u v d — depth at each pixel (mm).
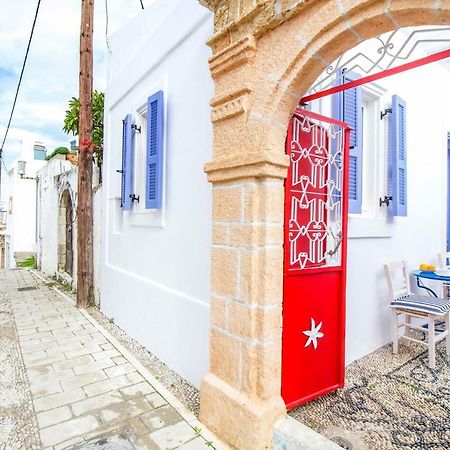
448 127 5203
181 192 3322
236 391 2203
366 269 3594
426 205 4699
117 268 4938
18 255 14648
